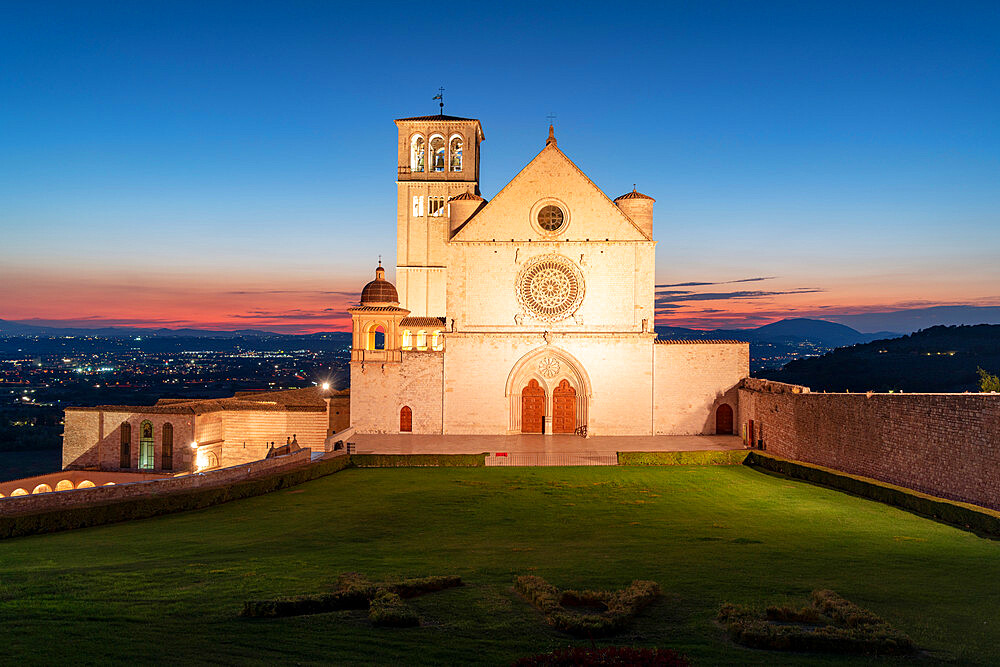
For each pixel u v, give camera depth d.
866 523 37.88
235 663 17.08
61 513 39.75
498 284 73.38
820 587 23.92
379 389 73.94
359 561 28.77
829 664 16.89
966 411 38.72
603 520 40.06
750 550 31.00
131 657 17.52
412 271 93.06
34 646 18.30
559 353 72.94
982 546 31.84
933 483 41.53
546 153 73.12
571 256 72.88
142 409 72.69
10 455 120.56
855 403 49.81
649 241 72.31
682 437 71.44
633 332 72.38
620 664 15.73
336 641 18.55
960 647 18.09
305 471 55.31
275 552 31.70
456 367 73.44
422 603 21.98
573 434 73.31
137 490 45.53
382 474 57.91
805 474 52.91
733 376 72.56
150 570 27.22
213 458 73.81
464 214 74.94
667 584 24.23
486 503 45.66
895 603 22.06
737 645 18.27
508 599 22.36
